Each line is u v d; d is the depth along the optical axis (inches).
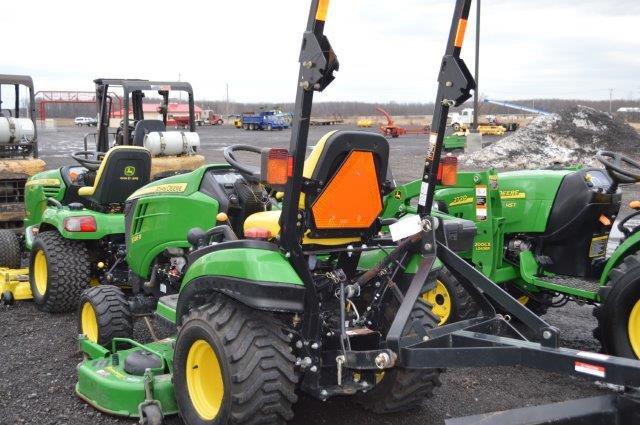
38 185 318.3
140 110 432.8
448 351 133.6
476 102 1026.7
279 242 147.3
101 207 268.8
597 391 192.4
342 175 148.3
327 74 134.1
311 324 147.1
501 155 841.5
